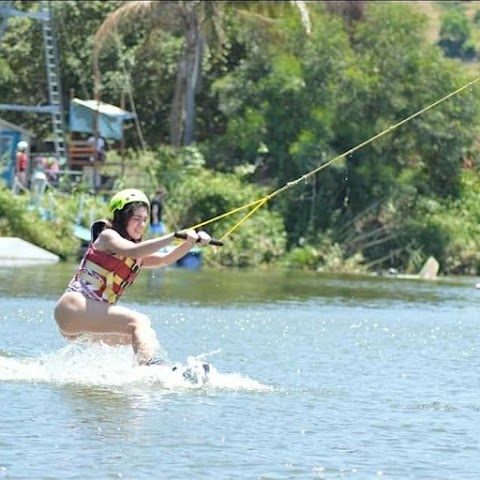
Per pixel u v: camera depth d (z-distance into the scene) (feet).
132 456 64.03
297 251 296.71
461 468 64.75
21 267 220.64
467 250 309.22
